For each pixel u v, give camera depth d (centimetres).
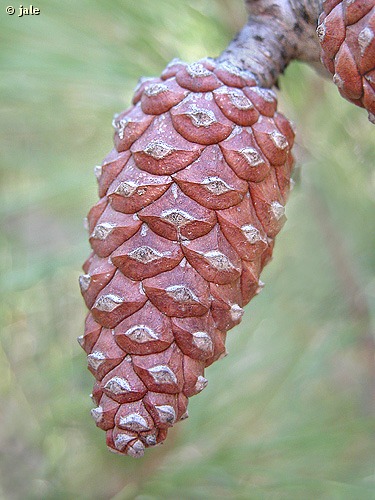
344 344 33
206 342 15
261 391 32
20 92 29
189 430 30
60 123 34
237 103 16
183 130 16
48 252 33
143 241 16
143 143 16
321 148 30
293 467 30
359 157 31
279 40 18
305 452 30
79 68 27
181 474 28
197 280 16
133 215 16
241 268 16
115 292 16
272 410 33
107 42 28
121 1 26
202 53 28
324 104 30
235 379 32
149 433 15
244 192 16
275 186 17
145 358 15
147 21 26
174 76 17
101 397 16
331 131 30
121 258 16
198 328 15
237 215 16
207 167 16
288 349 34
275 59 18
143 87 17
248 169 16
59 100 31
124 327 15
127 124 17
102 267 16
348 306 34
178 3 26
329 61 15
